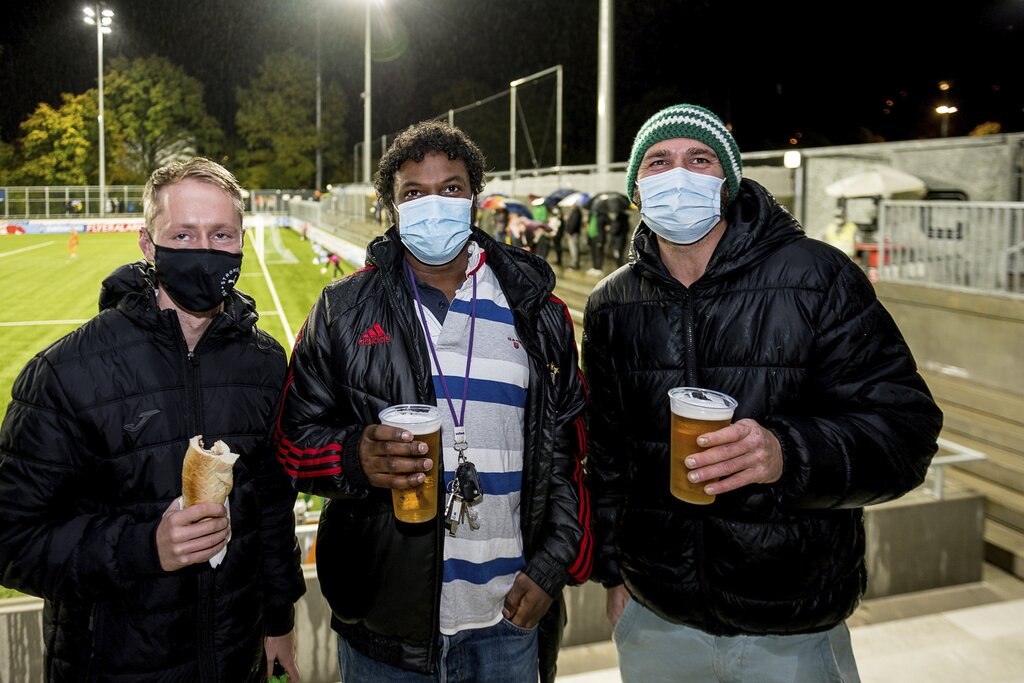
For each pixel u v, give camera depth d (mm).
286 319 14258
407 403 1761
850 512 1834
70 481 1630
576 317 9766
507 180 20203
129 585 1557
